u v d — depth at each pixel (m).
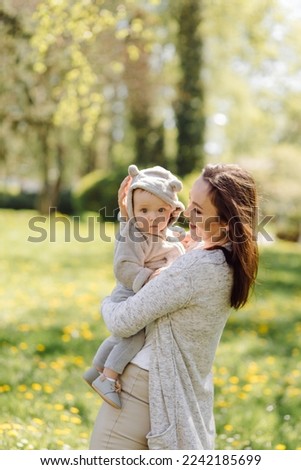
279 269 14.79
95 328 8.30
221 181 2.79
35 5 9.71
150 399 2.80
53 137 24.17
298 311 10.70
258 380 6.60
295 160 24.06
